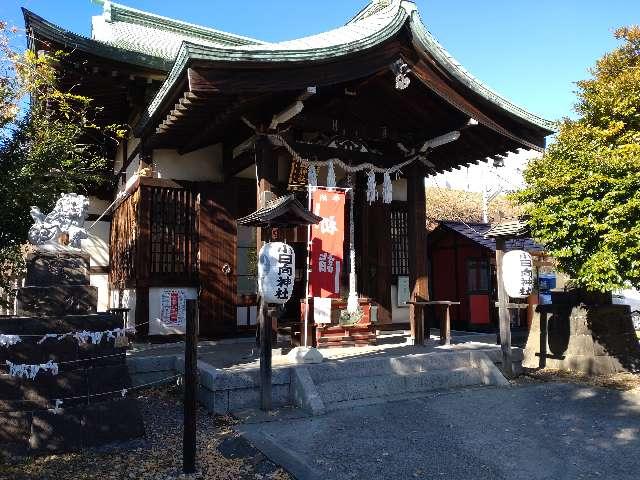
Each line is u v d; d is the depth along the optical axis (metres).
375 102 9.59
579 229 7.54
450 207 27.52
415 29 8.20
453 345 9.27
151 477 4.41
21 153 7.58
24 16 8.57
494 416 6.14
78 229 5.75
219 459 4.83
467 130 9.77
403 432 5.55
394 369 7.54
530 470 4.52
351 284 9.48
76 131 8.91
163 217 10.05
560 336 9.16
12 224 7.29
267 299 6.48
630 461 4.69
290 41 9.13
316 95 8.94
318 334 8.97
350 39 8.05
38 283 5.34
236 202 10.62
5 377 4.82
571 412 6.30
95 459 4.80
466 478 4.37
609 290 7.62
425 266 9.79
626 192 7.09
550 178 7.92
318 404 6.27
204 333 10.00
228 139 10.27
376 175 11.28
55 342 5.02
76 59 9.52
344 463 4.68
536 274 13.31
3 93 7.24
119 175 12.56
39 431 4.80
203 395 6.62
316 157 8.90
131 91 10.59
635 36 11.06
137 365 7.65
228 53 6.46
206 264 10.16
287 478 4.37
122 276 11.26
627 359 8.91
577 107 10.63
